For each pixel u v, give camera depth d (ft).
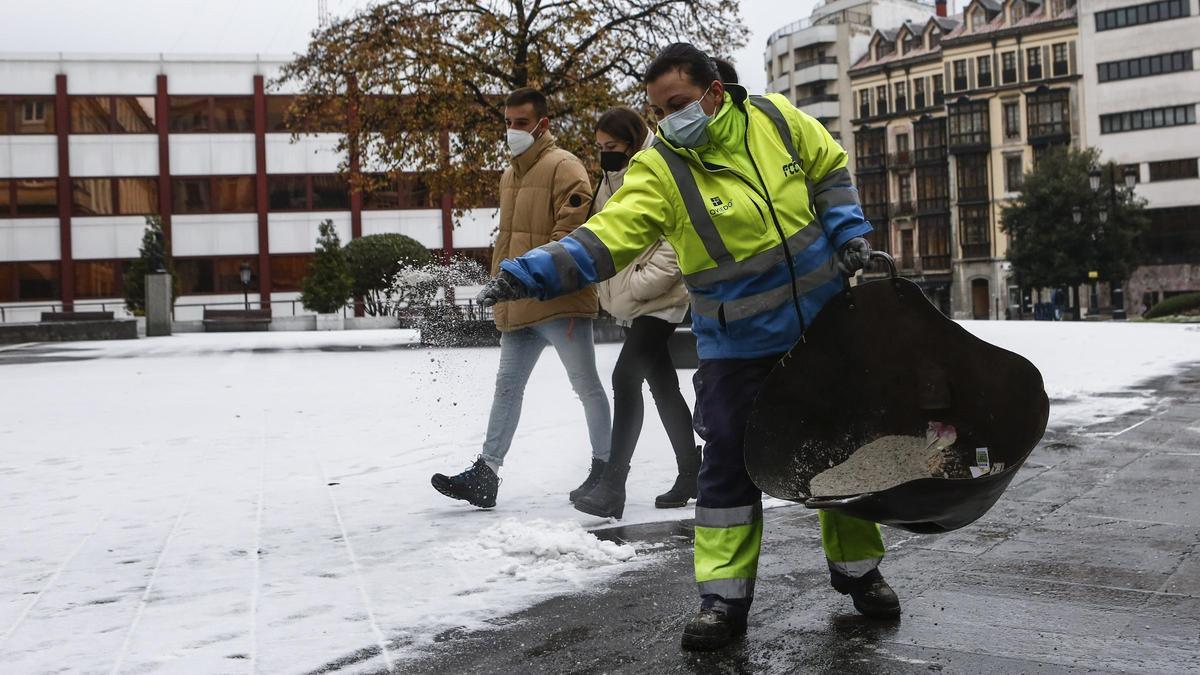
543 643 8.82
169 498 16.12
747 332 8.98
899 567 10.82
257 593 10.59
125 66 146.72
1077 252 179.22
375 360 51.62
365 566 11.61
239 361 53.67
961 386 8.95
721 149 9.04
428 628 9.32
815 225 9.17
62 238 146.30
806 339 8.70
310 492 16.42
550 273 8.37
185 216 148.05
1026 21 210.59
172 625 9.57
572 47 70.38
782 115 9.29
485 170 69.31
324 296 122.21
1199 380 29.78
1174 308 126.41
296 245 150.30
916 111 226.17
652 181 8.96
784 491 8.77
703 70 8.93
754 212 8.86
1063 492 14.39
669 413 14.37
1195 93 193.67
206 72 147.95
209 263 148.77
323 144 150.00
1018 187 209.87
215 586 10.91
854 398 8.98
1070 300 196.03
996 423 8.80
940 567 10.76
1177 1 194.39
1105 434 19.61
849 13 252.01
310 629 9.37
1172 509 13.15
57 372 47.11
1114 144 202.49
